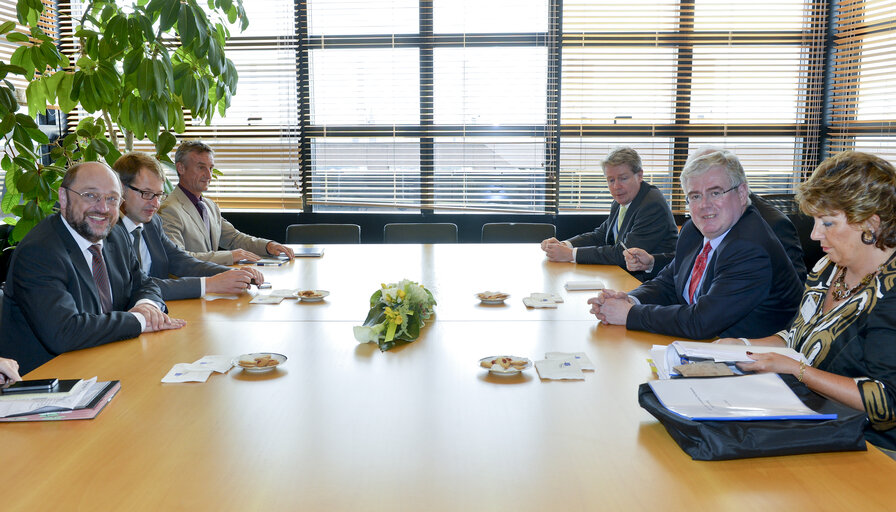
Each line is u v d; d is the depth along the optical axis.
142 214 2.91
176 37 4.80
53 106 4.13
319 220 5.30
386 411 1.52
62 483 1.19
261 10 5.08
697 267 2.40
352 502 1.13
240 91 5.15
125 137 4.25
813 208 1.61
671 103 5.06
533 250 3.89
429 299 2.25
